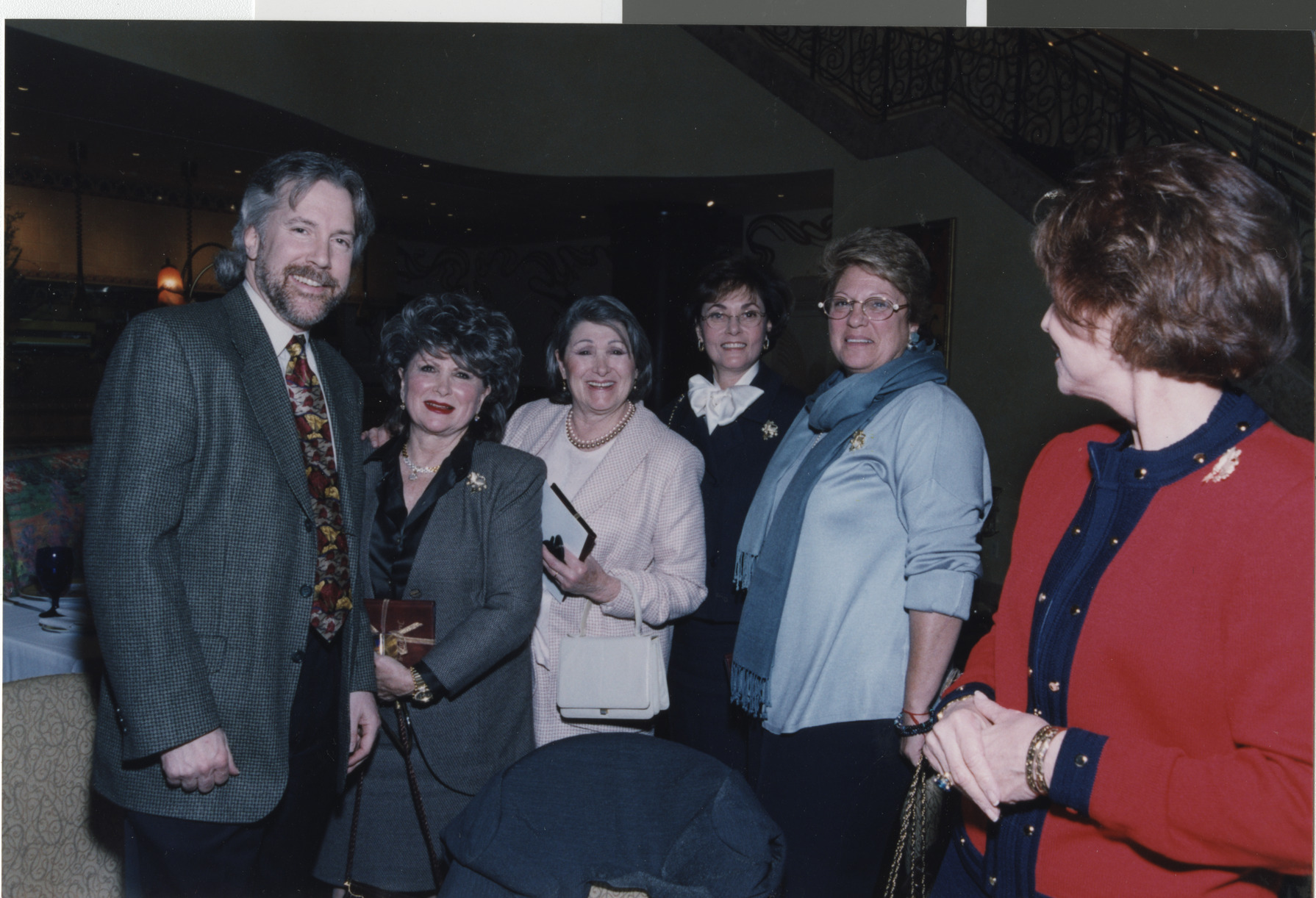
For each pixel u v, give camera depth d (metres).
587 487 2.20
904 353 1.91
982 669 1.27
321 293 1.65
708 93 4.77
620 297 5.12
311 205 1.63
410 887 1.99
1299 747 0.83
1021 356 3.96
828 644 1.84
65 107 3.52
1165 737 0.97
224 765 1.48
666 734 2.50
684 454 2.20
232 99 3.94
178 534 1.48
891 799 1.82
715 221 5.05
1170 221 0.92
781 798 1.90
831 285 1.96
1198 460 0.97
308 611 1.60
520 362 2.09
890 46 4.35
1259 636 0.87
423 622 1.93
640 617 2.05
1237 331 0.91
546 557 2.04
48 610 2.53
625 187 4.89
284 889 1.70
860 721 1.82
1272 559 0.87
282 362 1.69
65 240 3.50
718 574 2.24
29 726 1.76
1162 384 0.99
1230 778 0.86
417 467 2.05
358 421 1.84
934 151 4.20
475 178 4.86
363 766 1.98
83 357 3.23
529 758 1.37
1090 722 1.03
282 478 1.57
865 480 1.83
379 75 4.50
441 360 1.98
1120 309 0.96
